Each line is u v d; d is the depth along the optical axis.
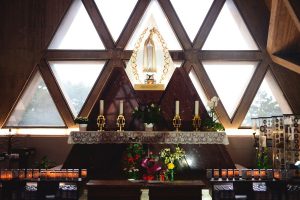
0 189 6.63
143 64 10.35
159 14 11.51
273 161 9.28
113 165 8.75
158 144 8.80
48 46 11.08
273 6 9.16
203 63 11.36
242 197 6.71
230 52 11.13
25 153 9.98
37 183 6.66
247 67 11.68
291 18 9.28
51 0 11.10
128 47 11.30
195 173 8.72
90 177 8.68
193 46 11.13
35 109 11.50
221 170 7.11
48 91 10.99
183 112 9.51
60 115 10.96
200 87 11.33
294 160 8.57
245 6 11.21
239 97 11.32
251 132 11.03
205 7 11.45
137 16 11.09
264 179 6.98
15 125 11.03
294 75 11.07
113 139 8.50
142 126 9.52
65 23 11.31
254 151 10.80
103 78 10.98
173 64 10.64
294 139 8.48
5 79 10.90
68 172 6.94
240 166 9.78
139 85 9.78
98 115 9.42
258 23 11.19
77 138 8.52
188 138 8.53
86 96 11.63
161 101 9.62
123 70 9.79
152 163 6.70
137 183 6.38
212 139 8.56
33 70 10.95
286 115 8.73
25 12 11.08
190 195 6.22
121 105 9.12
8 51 10.97
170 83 9.70
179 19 11.16
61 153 10.78
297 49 10.45
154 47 10.36
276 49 10.53
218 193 6.73
